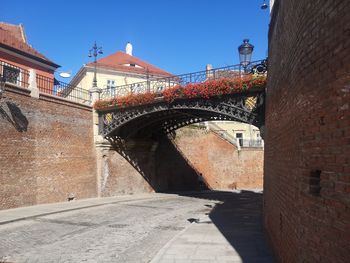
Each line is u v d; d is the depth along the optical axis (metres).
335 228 3.95
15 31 34.19
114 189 29.03
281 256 7.81
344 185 3.71
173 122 31.80
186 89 22.78
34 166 21.45
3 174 19.12
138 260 10.17
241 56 20.34
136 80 45.88
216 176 41.22
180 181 37.31
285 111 7.64
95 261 9.96
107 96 28.17
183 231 14.28
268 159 12.64
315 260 4.66
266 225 12.69
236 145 43.19
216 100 22.03
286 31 7.54
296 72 6.11
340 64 3.85
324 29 4.40
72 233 13.99
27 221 16.39
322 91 4.45
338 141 3.89
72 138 25.08
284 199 7.54
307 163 5.12
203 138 40.38
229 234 13.62
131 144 30.72
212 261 9.62
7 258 10.05
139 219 18.23
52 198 22.86
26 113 20.98
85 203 23.41
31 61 29.55
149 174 33.41
